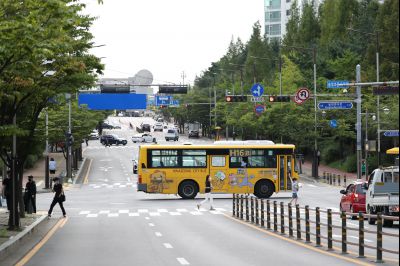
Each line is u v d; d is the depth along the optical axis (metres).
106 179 110.19
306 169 123.81
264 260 27.66
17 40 26.89
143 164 71.69
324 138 112.00
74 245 34.81
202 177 71.94
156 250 31.95
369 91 107.75
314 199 72.19
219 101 181.12
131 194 83.12
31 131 44.41
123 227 45.22
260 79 168.62
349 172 116.44
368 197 45.50
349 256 28.66
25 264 27.34
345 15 141.25
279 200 70.56
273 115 115.62
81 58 40.16
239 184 71.81
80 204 68.81
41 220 47.75
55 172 117.88
